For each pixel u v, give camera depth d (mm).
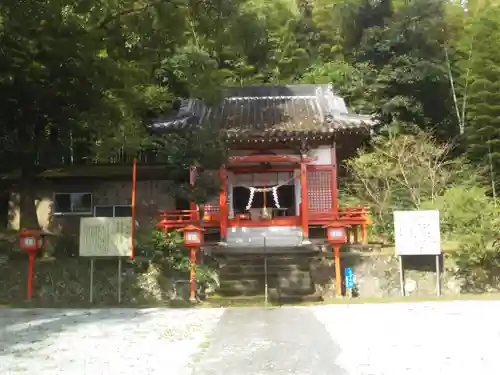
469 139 24344
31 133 14891
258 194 19422
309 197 18266
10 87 12609
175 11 12805
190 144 14172
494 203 18562
